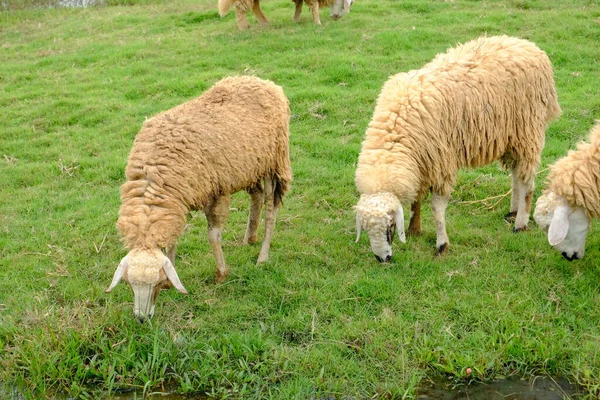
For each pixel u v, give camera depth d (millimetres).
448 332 5082
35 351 4977
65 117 9938
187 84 10648
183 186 5152
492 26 12242
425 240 6551
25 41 14367
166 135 5273
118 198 7648
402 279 5785
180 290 4770
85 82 11375
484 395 4582
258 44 12312
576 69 10672
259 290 5762
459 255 6156
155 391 4785
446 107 5820
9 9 17438
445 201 6133
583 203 5508
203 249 6574
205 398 4707
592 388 4527
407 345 4988
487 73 6020
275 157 6066
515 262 5992
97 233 6895
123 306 5504
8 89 11297
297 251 6410
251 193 6395
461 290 5613
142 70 11633
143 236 4914
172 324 5320
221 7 13312
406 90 5922
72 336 5082
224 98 5805
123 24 15031
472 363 4766
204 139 5340
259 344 5023
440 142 5824
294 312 5453
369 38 12156
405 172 5688
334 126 9195
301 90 10156
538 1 13992
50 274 6105
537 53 6328
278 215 7156
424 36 12062
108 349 5023
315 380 4723
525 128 6281
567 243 5730
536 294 5488
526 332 5035
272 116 5922
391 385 4637
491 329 5094
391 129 5809
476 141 6070
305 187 7762
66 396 4773
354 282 5746
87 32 14703
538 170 7730
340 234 6715
